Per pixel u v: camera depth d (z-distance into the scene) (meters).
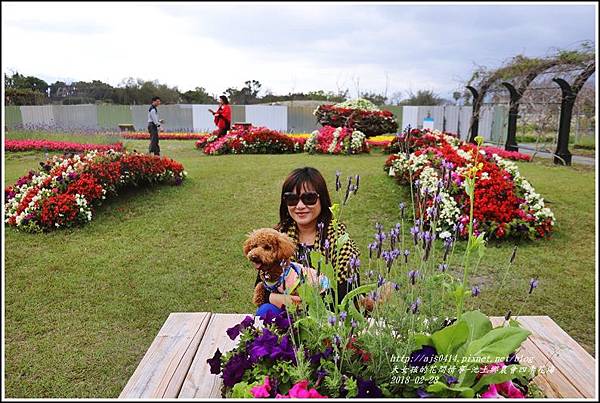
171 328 2.50
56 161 7.23
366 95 26.36
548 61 11.74
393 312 1.84
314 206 2.44
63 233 5.69
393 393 1.68
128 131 23.28
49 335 3.54
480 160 6.36
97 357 3.25
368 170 8.55
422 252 1.90
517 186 6.06
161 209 6.58
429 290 1.84
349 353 1.72
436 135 9.98
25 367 3.12
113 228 5.90
